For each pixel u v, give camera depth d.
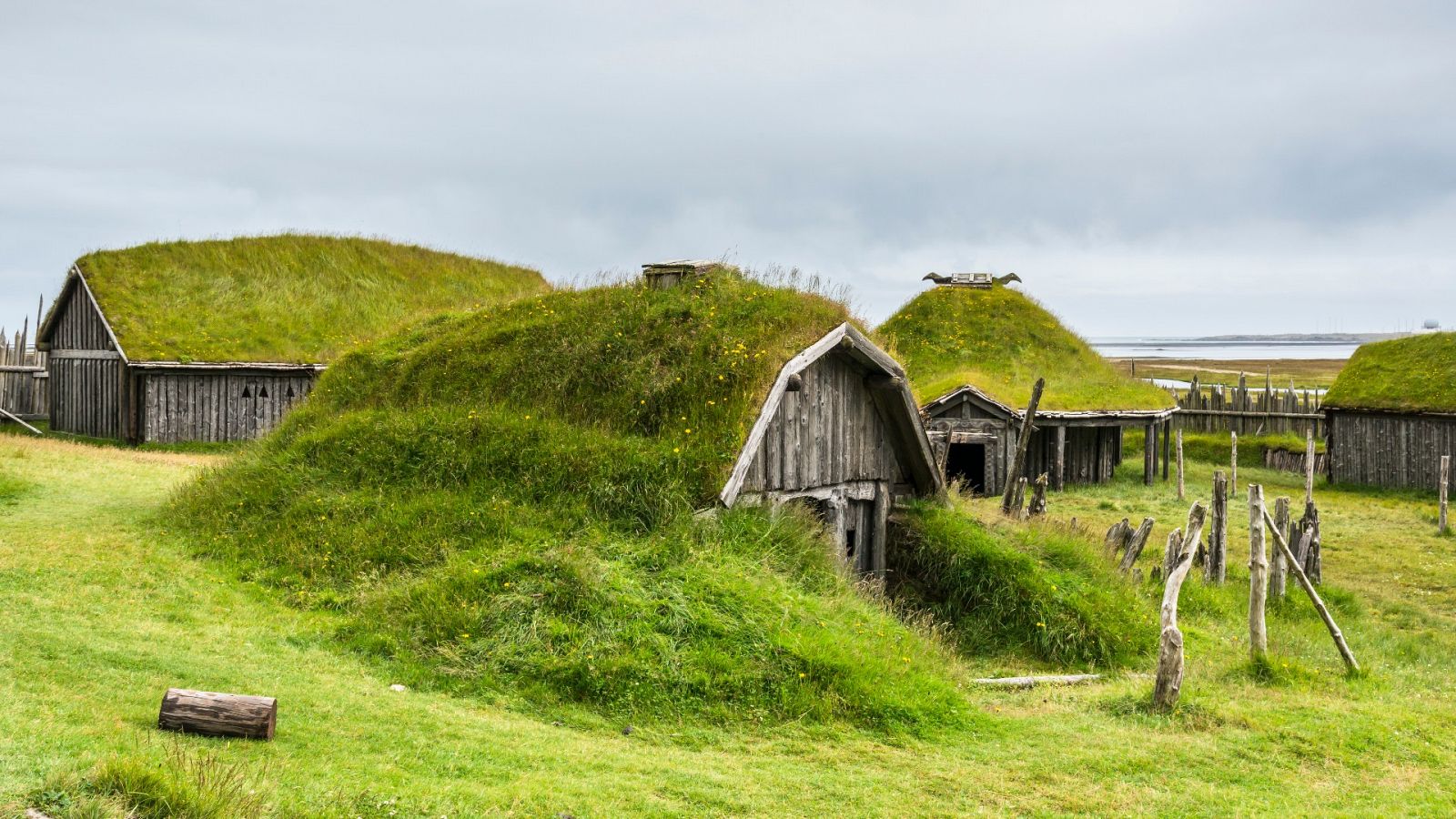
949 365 38.69
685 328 17.45
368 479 16.11
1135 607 16.02
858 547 17.94
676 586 12.40
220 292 32.69
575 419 16.52
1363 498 33.56
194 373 30.02
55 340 34.06
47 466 21.50
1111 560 18.06
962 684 12.46
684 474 14.65
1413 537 25.95
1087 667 14.60
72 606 11.30
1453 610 18.95
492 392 17.77
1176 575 11.91
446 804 7.10
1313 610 17.80
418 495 15.26
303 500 15.72
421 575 13.05
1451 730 10.98
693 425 15.41
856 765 9.29
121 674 8.95
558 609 11.74
